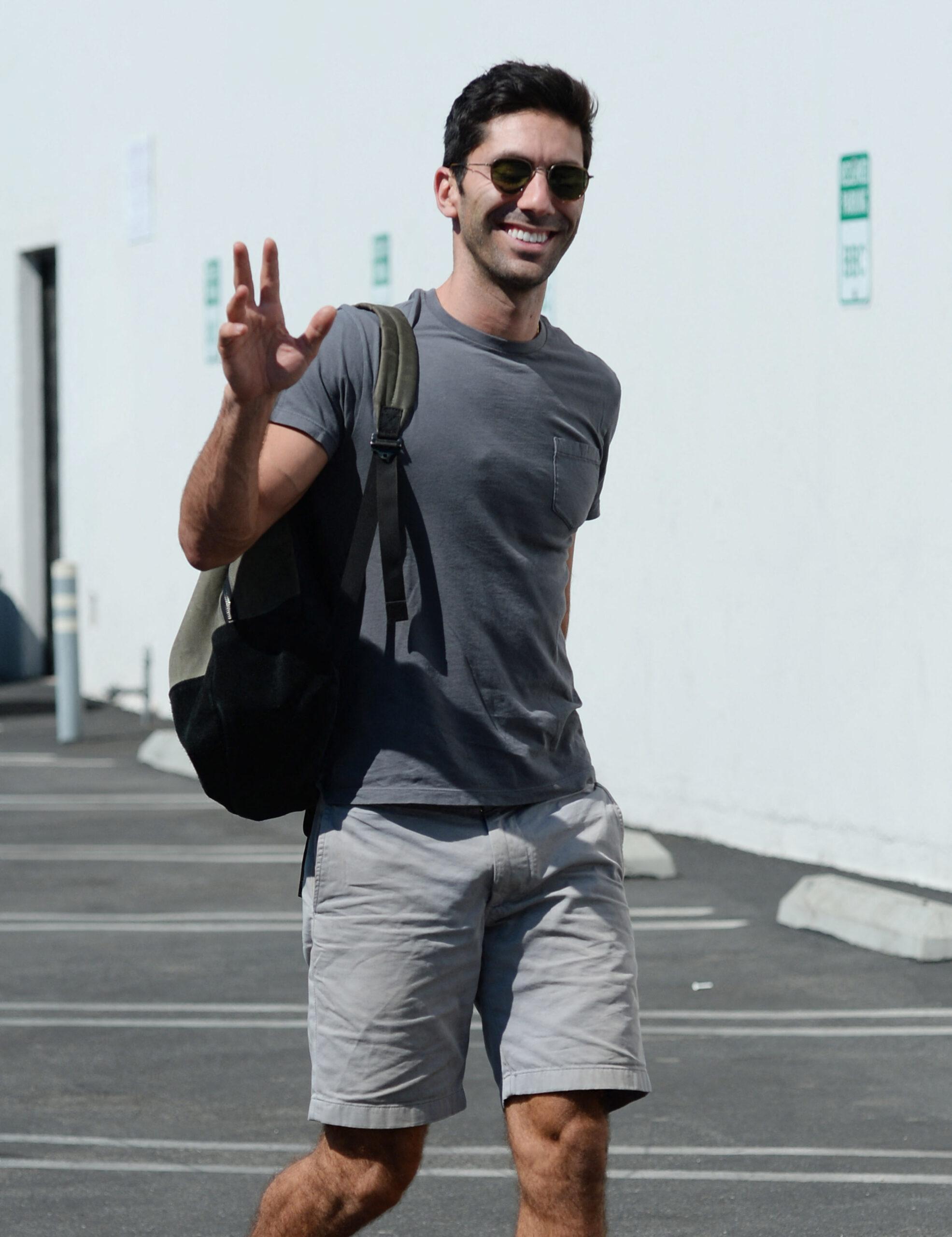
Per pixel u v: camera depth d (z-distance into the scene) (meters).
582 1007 5.02
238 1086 8.95
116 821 17.48
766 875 14.11
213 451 4.61
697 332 15.42
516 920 5.13
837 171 13.88
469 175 5.07
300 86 21.39
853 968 11.26
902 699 13.53
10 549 30.33
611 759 16.67
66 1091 8.86
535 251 5.04
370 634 4.99
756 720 14.95
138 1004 10.61
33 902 13.75
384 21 19.62
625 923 5.21
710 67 15.14
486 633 5.02
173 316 24.75
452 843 5.02
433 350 5.06
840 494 13.99
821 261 14.07
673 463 15.74
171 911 13.38
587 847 5.15
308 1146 8.05
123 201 25.98
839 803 14.15
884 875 13.73
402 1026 5.00
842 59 13.80
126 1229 7.02
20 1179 7.60
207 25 23.59
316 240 21.14
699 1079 9.02
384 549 4.93
